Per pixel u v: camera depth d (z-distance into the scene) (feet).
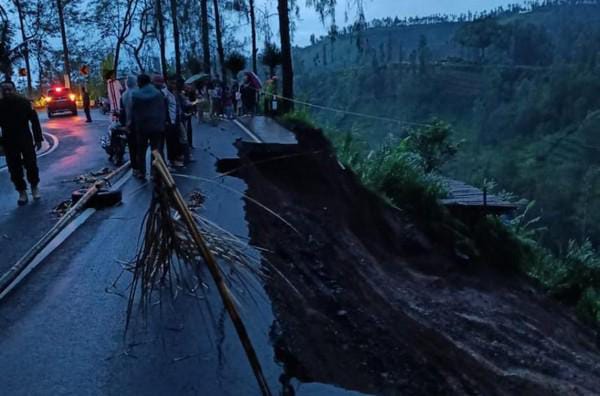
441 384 20.11
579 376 29.35
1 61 109.09
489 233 44.45
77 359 14.44
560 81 336.70
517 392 25.34
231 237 15.71
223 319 16.02
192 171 38.45
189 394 12.83
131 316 16.66
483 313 34.53
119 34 159.94
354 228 38.75
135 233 24.94
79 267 20.86
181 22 118.62
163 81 39.40
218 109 79.25
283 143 45.75
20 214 29.58
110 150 46.70
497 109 349.61
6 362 14.39
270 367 13.82
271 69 97.71
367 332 21.47
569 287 41.96
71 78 179.01
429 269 38.34
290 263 25.03
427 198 44.29
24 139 31.48
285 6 73.31
